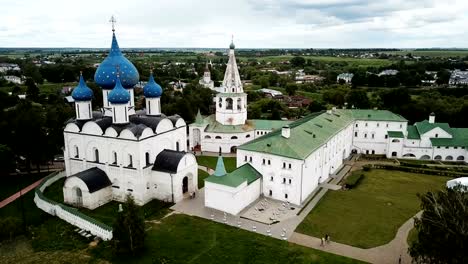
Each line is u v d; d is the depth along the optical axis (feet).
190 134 381.60
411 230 209.56
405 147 357.41
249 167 258.37
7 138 320.29
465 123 411.13
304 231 208.33
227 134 366.84
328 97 649.61
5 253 186.39
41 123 316.19
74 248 191.83
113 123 248.93
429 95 588.50
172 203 246.06
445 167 321.52
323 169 288.92
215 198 234.99
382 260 179.42
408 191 271.69
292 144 253.24
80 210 236.22
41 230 211.82
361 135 373.61
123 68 267.80
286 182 247.09
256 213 231.30
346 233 206.08
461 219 137.18
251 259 179.22
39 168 321.73
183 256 181.98
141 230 184.14
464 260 134.00
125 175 246.06
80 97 262.26
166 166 247.29
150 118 265.75
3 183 291.99
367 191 270.87
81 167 264.11
